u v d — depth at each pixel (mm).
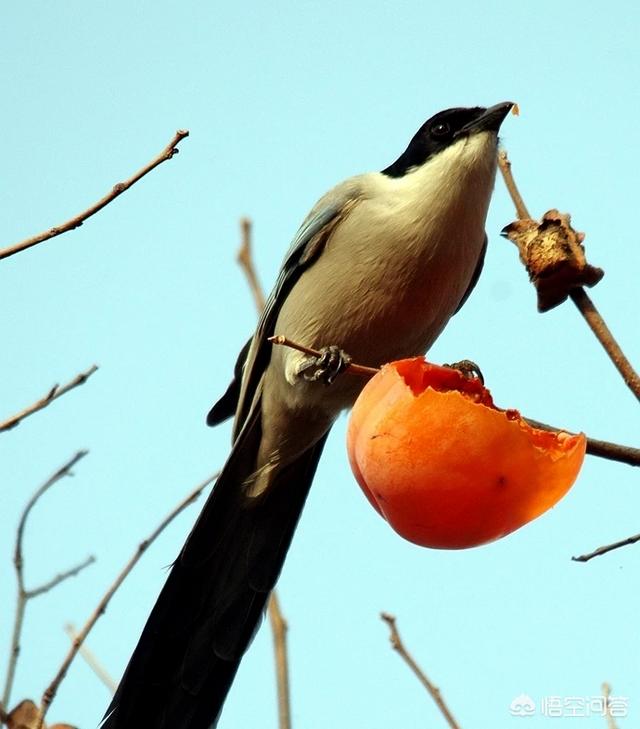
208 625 10312
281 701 7301
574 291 7773
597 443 7012
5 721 6898
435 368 6766
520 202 8273
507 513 6090
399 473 6035
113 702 9633
